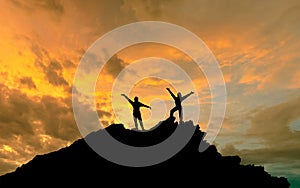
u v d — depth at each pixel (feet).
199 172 84.99
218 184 82.58
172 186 79.41
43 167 92.73
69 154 96.27
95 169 87.15
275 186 91.30
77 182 83.82
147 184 80.02
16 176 91.66
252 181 88.17
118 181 81.66
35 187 85.40
